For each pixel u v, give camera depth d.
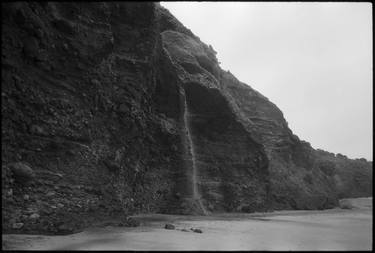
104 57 20.00
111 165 19.50
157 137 26.92
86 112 18.61
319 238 14.20
